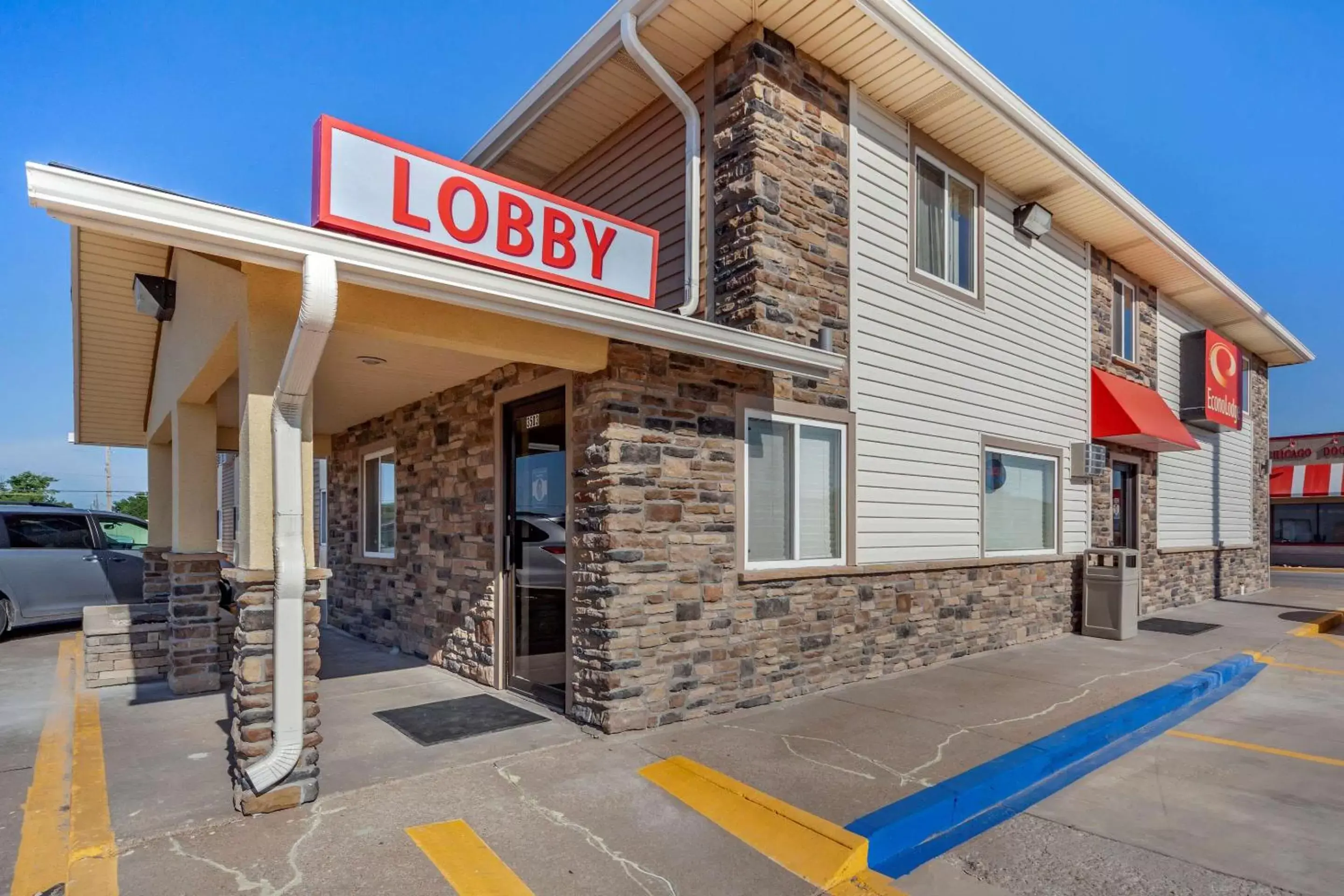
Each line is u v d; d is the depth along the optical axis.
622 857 3.66
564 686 5.92
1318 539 28.19
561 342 5.16
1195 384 13.76
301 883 3.34
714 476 6.01
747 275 6.42
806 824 3.93
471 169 4.71
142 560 10.28
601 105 7.74
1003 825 4.29
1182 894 3.53
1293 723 6.33
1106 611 9.87
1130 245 11.27
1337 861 3.85
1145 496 12.47
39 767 4.78
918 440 7.95
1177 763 5.34
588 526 5.55
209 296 5.07
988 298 9.04
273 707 4.07
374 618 9.19
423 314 4.53
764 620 6.31
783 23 6.56
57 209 3.09
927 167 8.38
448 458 7.59
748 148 6.49
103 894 3.21
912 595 7.74
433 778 4.54
